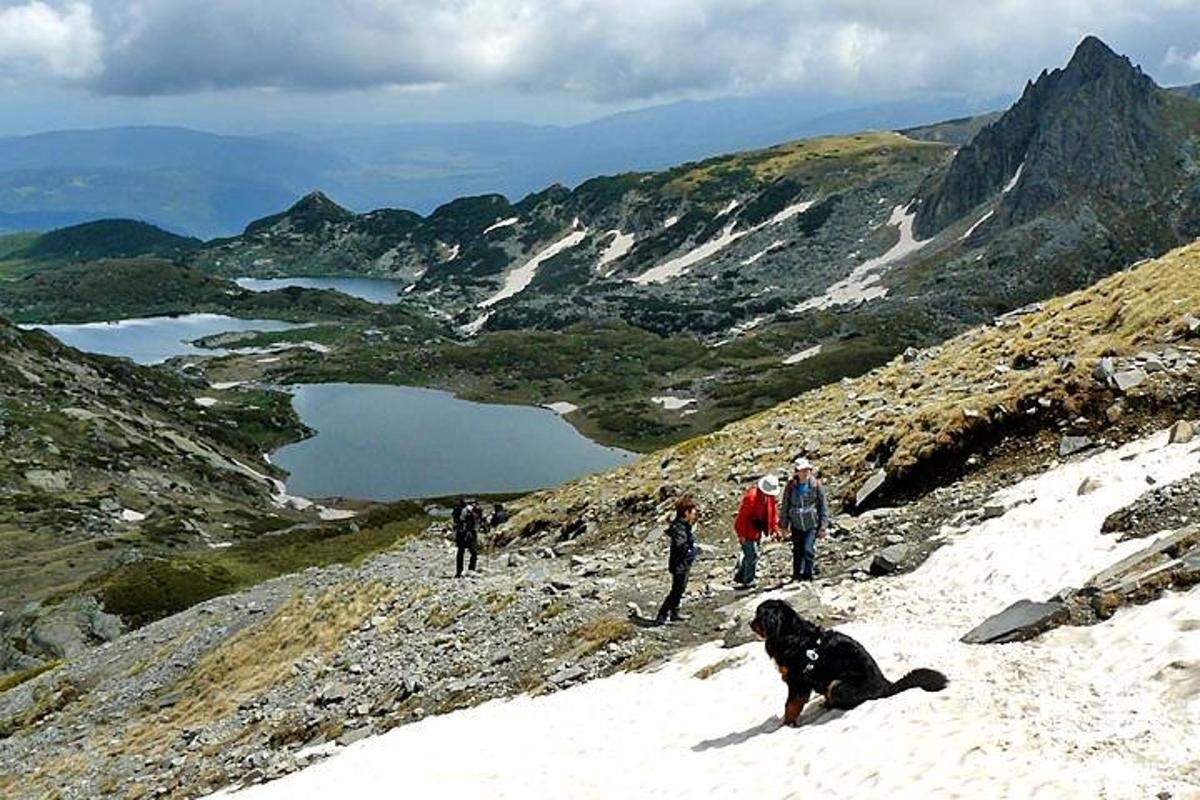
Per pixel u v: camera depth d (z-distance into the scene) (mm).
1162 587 15781
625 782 16891
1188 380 29578
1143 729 11633
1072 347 37406
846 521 31734
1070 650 15039
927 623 19750
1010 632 16359
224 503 173250
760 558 30547
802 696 15719
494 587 37500
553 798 17438
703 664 22453
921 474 32531
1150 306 36094
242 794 26734
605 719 21281
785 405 55125
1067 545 21422
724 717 18312
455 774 20812
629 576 34219
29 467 162250
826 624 21297
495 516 56938
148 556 106188
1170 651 13453
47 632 81375
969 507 28391
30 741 48188
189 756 34812
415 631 36625
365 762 24781
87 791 36094
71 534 136875
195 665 50000
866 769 12828
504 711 25266
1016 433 31734
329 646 40844
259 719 35531
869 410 43438
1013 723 12711
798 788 13406
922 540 26578
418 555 54406
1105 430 29656
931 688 14625
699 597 28688
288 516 175625
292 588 59688
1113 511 22391
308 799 22891
